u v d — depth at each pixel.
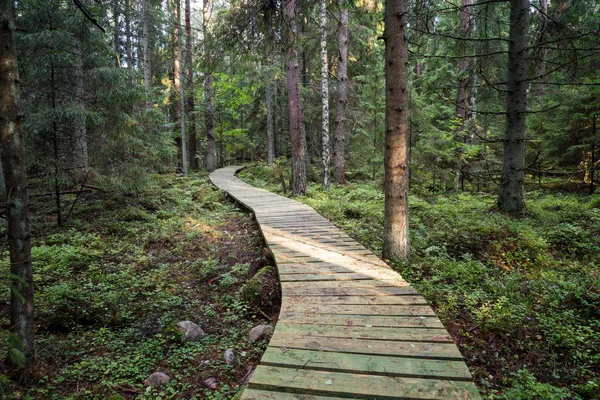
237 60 11.88
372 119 17.88
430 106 17.48
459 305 4.71
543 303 4.70
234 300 5.51
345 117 17.62
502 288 5.11
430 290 5.04
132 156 11.01
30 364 3.58
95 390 3.44
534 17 9.04
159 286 6.13
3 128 3.38
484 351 3.80
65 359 3.98
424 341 3.29
